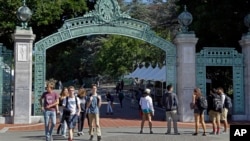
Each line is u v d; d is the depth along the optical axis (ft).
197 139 45.60
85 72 276.62
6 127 56.34
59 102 46.42
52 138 45.83
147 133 51.06
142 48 180.34
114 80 288.10
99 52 228.22
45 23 75.00
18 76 60.39
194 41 65.57
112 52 193.16
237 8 75.36
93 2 88.17
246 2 75.15
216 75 87.35
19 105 60.29
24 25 61.46
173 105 50.26
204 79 66.33
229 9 73.36
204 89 66.18
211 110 50.93
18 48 60.59
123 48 187.93
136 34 65.87
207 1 76.74
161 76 91.35
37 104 62.49
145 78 108.99
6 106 62.18
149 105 50.88
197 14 77.10
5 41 79.30
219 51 67.15
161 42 66.59
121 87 160.97
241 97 67.46
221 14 73.61
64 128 46.85
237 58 67.51
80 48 269.03
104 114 84.43
